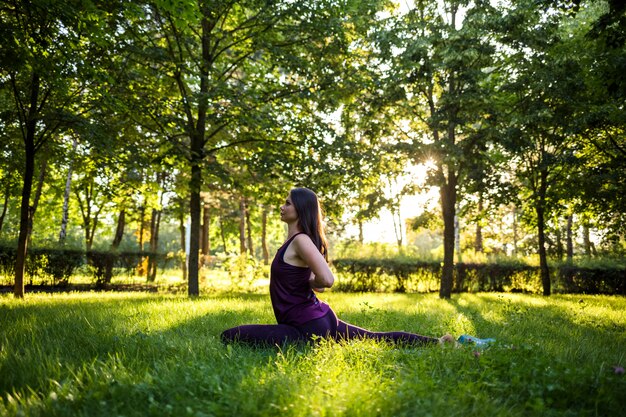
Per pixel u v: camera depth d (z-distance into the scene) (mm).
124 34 10594
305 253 3689
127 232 46688
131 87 11672
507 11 12859
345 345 3506
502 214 30719
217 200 24000
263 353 3520
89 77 8266
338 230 20547
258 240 45844
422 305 9891
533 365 3074
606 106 12047
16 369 2865
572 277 19375
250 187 13961
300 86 13273
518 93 13852
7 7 7617
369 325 5742
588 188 14898
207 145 14539
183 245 24344
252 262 17172
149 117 12203
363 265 18328
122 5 8133
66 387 2500
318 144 12742
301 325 3775
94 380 2658
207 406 2232
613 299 14844
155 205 20797
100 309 6812
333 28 12352
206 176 13078
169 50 12055
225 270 17422
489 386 2752
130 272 17656
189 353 3453
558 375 2844
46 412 2189
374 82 13141
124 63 11469
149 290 16719
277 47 12219
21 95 10648
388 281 18625
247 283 17016
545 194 16594
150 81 12445
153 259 18000
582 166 15164
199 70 12133
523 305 10406
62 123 10062
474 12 13125
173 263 18750
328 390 2457
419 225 16484
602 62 8789
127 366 3053
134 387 2500
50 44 7531
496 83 15281
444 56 12695
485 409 2371
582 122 12516
